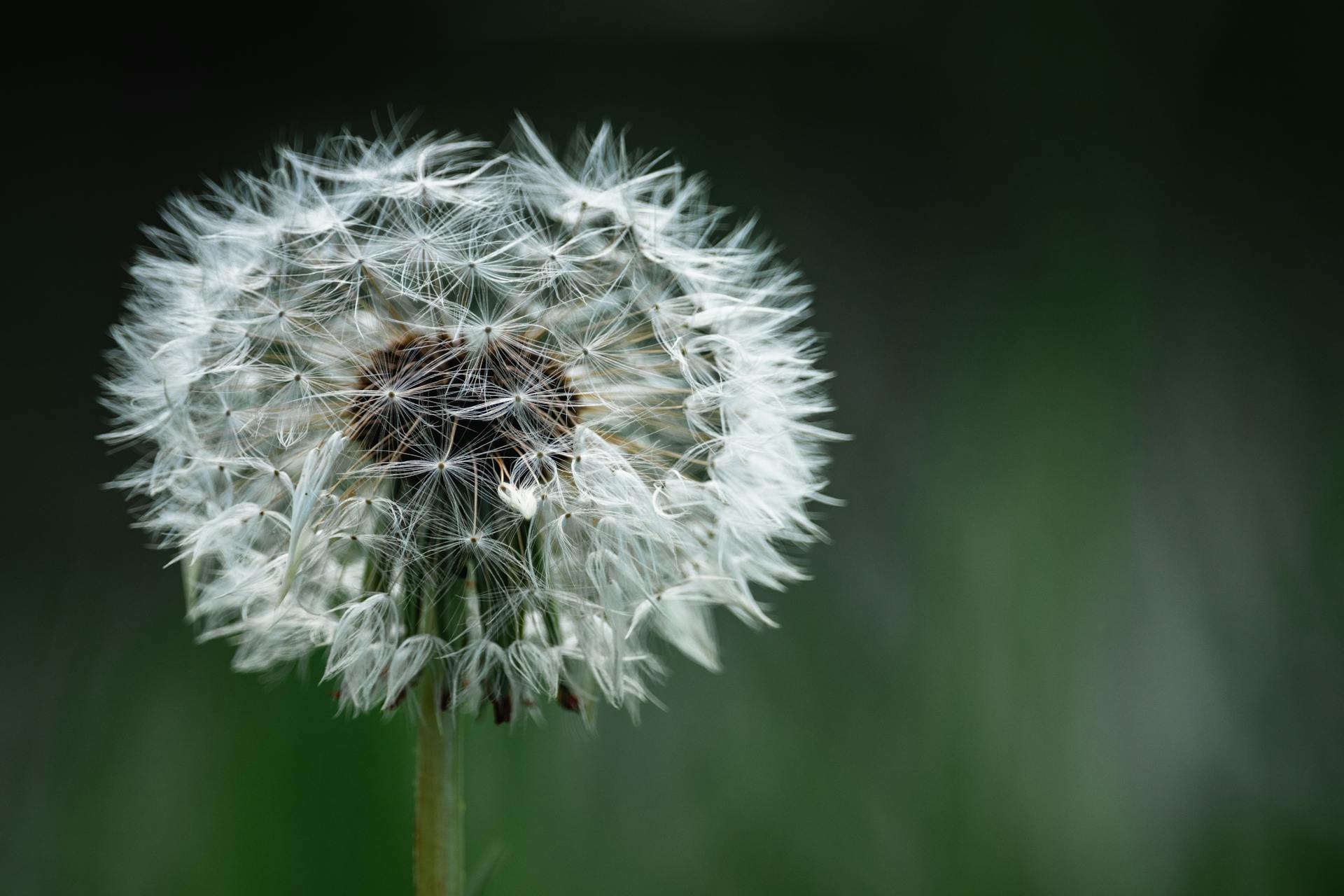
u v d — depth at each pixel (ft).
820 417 1.08
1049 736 0.93
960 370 1.05
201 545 0.78
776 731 0.93
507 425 0.79
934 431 1.02
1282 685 0.97
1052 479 0.98
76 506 1.03
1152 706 0.95
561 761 0.91
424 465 0.78
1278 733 0.96
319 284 0.80
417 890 0.78
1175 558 0.99
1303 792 0.95
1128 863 0.92
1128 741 0.94
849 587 0.98
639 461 0.80
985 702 0.93
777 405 0.81
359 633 0.78
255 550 0.79
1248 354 1.09
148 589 0.98
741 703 0.94
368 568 0.78
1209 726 0.96
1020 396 1.01
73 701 0.93
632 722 0.93
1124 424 1.01
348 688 0.78
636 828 0.91
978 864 0.91
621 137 0.82
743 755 0.93
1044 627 0.95
